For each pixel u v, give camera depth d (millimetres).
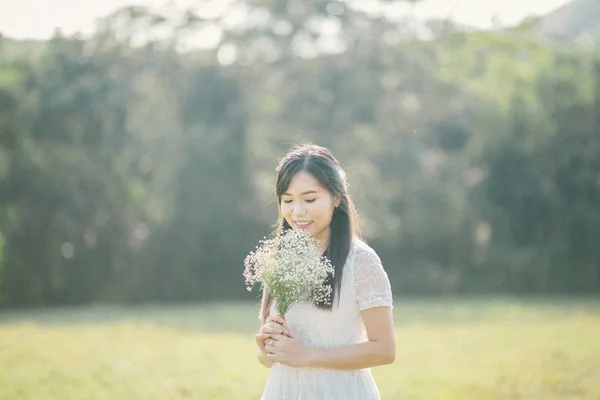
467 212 29172
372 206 29031
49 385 9102
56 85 26391
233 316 20734
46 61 26828
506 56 31266
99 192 26406
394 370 10688
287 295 3422
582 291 28562
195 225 27672
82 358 11594
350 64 29125
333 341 3469
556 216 28578
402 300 26812
